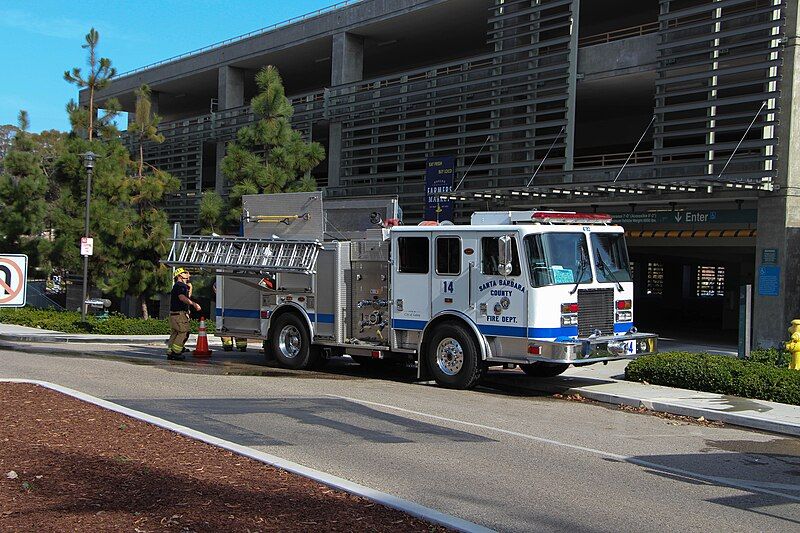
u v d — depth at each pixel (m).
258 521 5.60
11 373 13.68
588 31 33.25
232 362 16.91
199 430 9.34
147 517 5.58
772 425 10.57
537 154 24.81
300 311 15.58
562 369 14.70
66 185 27.44
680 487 7.59
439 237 13.60
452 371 13.48
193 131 39.75
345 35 32.97
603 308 13.37
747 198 19.09
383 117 30.17
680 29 20.69
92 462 7.08
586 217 13.47
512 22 25.59
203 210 23.50
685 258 33.53
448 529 5.66
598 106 27.91
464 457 8.45
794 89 18.48
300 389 13.02
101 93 48.12
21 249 32.66
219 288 17.23
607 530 6.17
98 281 25.66
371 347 14.51
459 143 27.03
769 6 18.73
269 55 37.12
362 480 7.36
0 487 6.21
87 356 17.50
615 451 9.06
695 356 13.86
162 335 23.11
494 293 12.95
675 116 24.39
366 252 14.61
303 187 23.38
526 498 6.97
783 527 6.39
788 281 18.53
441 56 37.88
